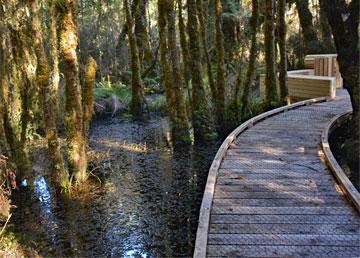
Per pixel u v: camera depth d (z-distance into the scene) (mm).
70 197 6086
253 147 7121
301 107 10344
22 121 7105
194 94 9281
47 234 5039
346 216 4441
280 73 11102
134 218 5406
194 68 9227
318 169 5938
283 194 5094
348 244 3871
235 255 3754
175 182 6641
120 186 6492
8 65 7512
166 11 8508
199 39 9305
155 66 15938
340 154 7863
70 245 4789
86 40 15367
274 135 7855
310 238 4004
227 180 5609
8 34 7250
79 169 6520
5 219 5242
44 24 10438
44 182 6734
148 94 15078
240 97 11148
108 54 15898
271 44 10852
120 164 7629
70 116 6391
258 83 14477
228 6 13125
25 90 7375
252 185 5410
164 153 8336
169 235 4977
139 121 11875
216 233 4164
